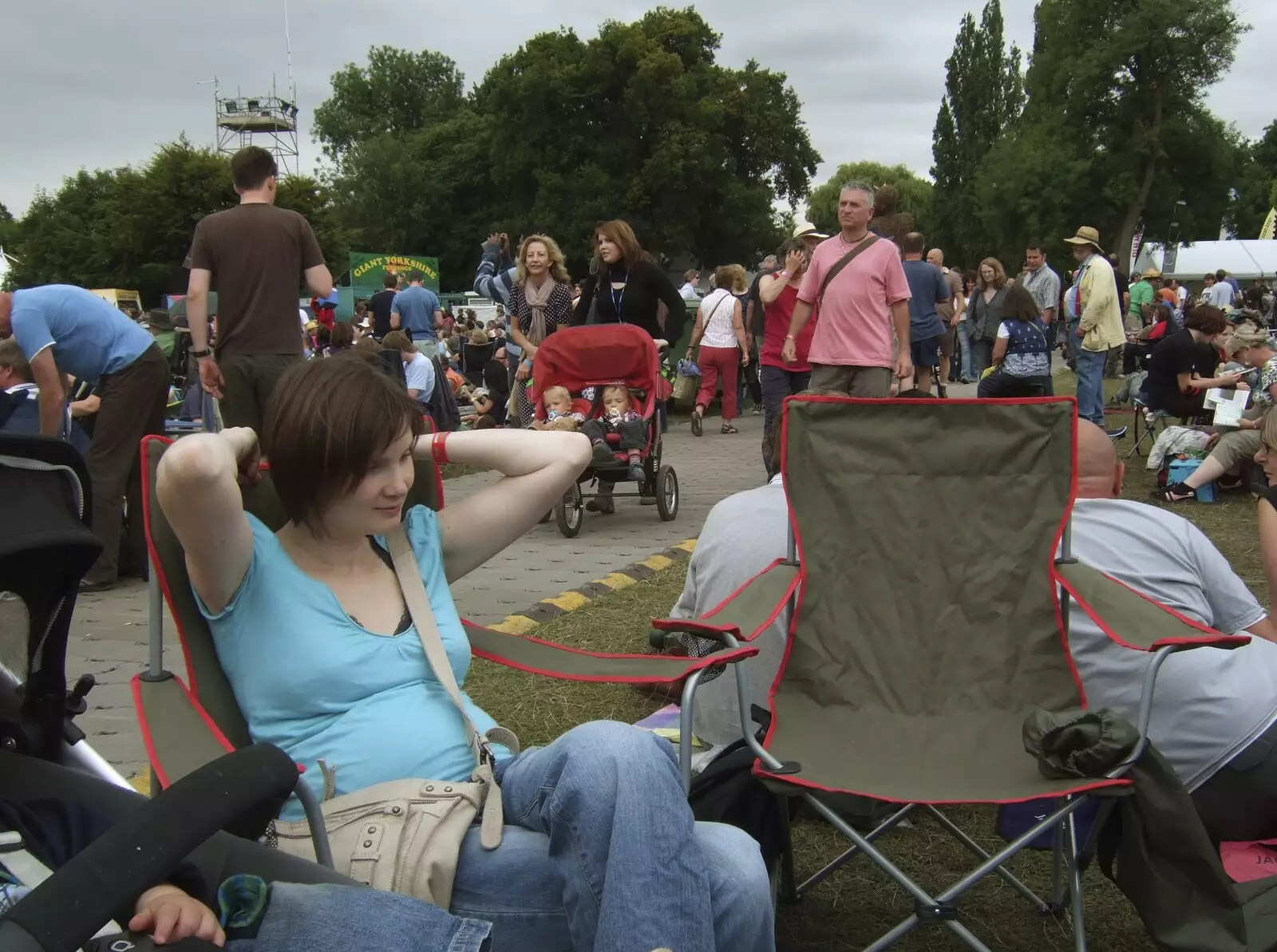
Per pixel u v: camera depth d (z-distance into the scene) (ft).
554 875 6.41
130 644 16.20
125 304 108.06
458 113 262.88
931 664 9.45
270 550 7.41
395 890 6.27
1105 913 9.31
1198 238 172.04
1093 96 165.78
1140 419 42.37
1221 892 7.27
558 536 24.09
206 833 4.53
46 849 5.74
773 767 8.19
